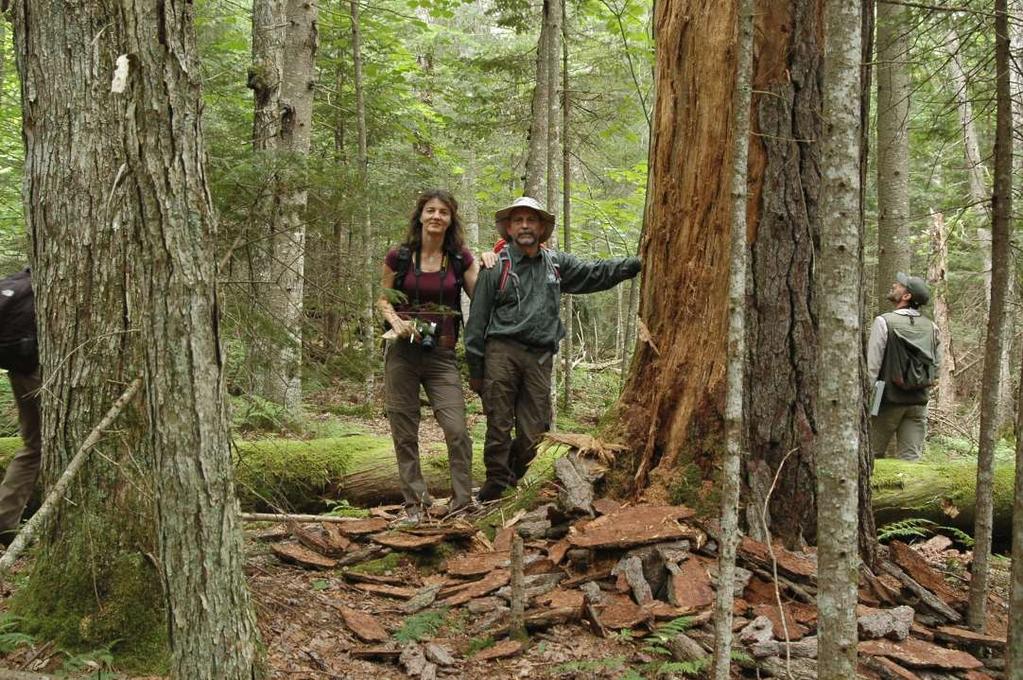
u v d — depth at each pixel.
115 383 3.35
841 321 2.51
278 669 3.25
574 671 3.32
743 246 3.12
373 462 6.07
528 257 5.07
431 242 5.02
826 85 2.53
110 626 3.25
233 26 12.62
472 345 5.08
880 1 4.15
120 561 3.34
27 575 3.92
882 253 9.43
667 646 3.43
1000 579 5.11
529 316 5.00
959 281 15.12
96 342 3.34
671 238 4.52
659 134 4.56
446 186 12.56
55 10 3.28
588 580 3.99
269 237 4.38
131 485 3.36
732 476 3.01
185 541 2.39
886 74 8.69
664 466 4.43
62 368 3.39
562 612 3.68
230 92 9.02
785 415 4.24
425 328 4.91
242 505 5.74
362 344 4.73
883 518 5.96
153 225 2.31
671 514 4.16
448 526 4.61
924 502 5.96
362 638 3.59
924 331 6.96
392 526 4.97
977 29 4.43
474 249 15.20
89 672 3.08
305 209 4.62
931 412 11.88
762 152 4.20
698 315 4.41
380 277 4.97
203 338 2.38
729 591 2.95
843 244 2.50
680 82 4.45
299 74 9.18
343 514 5.54
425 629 3.64
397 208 5.14
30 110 3.39
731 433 3.03
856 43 2.49
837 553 2.51
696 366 4.40
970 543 5.71
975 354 14.38
